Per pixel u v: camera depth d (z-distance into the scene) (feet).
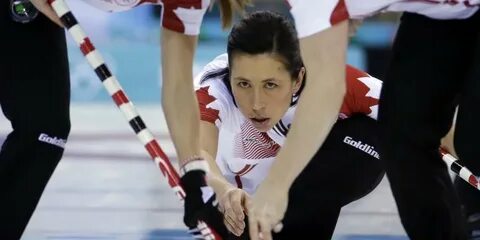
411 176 26.53
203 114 30.76
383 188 50.55
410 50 26.68
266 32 28.58
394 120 26.61
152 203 47.21
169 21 28.02
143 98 84.53
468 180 29.86
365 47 81.66
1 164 28.04
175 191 27.86
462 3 25.50
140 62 84.74
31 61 28.14
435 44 26.48
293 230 31.58
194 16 27.89
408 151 26.48
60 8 27.91
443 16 26.07
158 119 75.10
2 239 28.02
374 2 24.52
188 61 28.32
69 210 45.44
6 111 28.53
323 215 31.71
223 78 31.07
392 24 83.15
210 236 27.40
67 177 53.31
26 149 27.96
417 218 26.78
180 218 44.04
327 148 31.89
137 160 58.70
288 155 24.29
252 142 31.68
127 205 46.62
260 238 24.98
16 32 28.14
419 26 26.66
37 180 28.12
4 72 28.19
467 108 25.64
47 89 28.14
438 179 26.61
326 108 23.99
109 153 60.90
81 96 83.76
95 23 84.94
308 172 31.65
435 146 27.04
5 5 28.17
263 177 32.63
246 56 28.73
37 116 27.99
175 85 28.25
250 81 29.01
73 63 82.99
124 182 52.11
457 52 26.50
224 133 31.73
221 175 29.94
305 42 24.03
